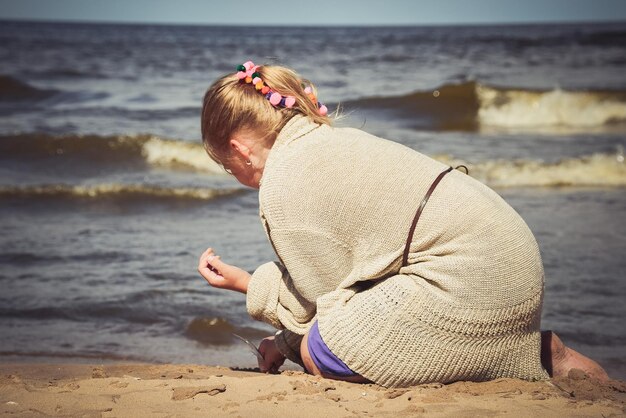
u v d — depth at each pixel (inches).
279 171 99.9
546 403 94.7
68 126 508.4
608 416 90.1
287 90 102.7
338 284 103.1
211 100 103.3
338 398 96.5
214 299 193.3
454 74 884.0
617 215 290.4
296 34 2810.0
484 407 92.9
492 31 3004.4
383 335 99.3
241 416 89.8
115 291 198.5
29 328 173.6
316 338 104.0
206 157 418.0
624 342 163.6
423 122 575.8
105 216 293.7
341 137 101.1
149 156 418.9
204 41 1817.2
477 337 98.2
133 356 157.6
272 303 108.9
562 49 1293.1
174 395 97.9
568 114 600.7
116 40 1678.2
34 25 3602.4
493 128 564.4
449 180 99.5
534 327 102.0
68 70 878.4
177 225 276.7
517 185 362.0
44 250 239.1
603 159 398.0
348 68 968.9
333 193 98.3
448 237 97.3
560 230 264.2
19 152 418.0
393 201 97.8
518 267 97.5
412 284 98.0
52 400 96.8
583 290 198.2
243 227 272.5
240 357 158.2
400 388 101.2
